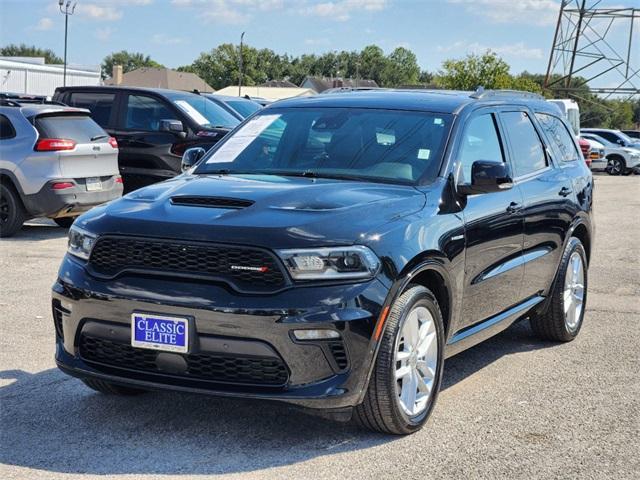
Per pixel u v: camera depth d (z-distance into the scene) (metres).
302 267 4.25
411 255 4.57
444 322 5.09
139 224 4.49
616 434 4.90
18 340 6.62
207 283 4.31
